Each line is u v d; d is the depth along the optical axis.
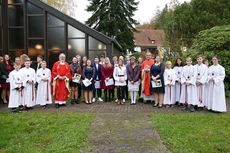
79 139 4.34
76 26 12.60
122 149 3.92
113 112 6.62
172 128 4.94
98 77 8.48
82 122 5.46
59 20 12.85
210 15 17.59
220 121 5.45
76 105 7.82
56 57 13.02
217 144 4.06
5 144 4.14
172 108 7.26
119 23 23.38
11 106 6.53
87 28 12.52
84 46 12.73
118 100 7.96
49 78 7.53
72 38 12.81
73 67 8.04
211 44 9.70
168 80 7.29
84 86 7.99
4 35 13.33
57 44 12.95
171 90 7.36
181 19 18.00
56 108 7.34
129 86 7.94
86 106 7.62
